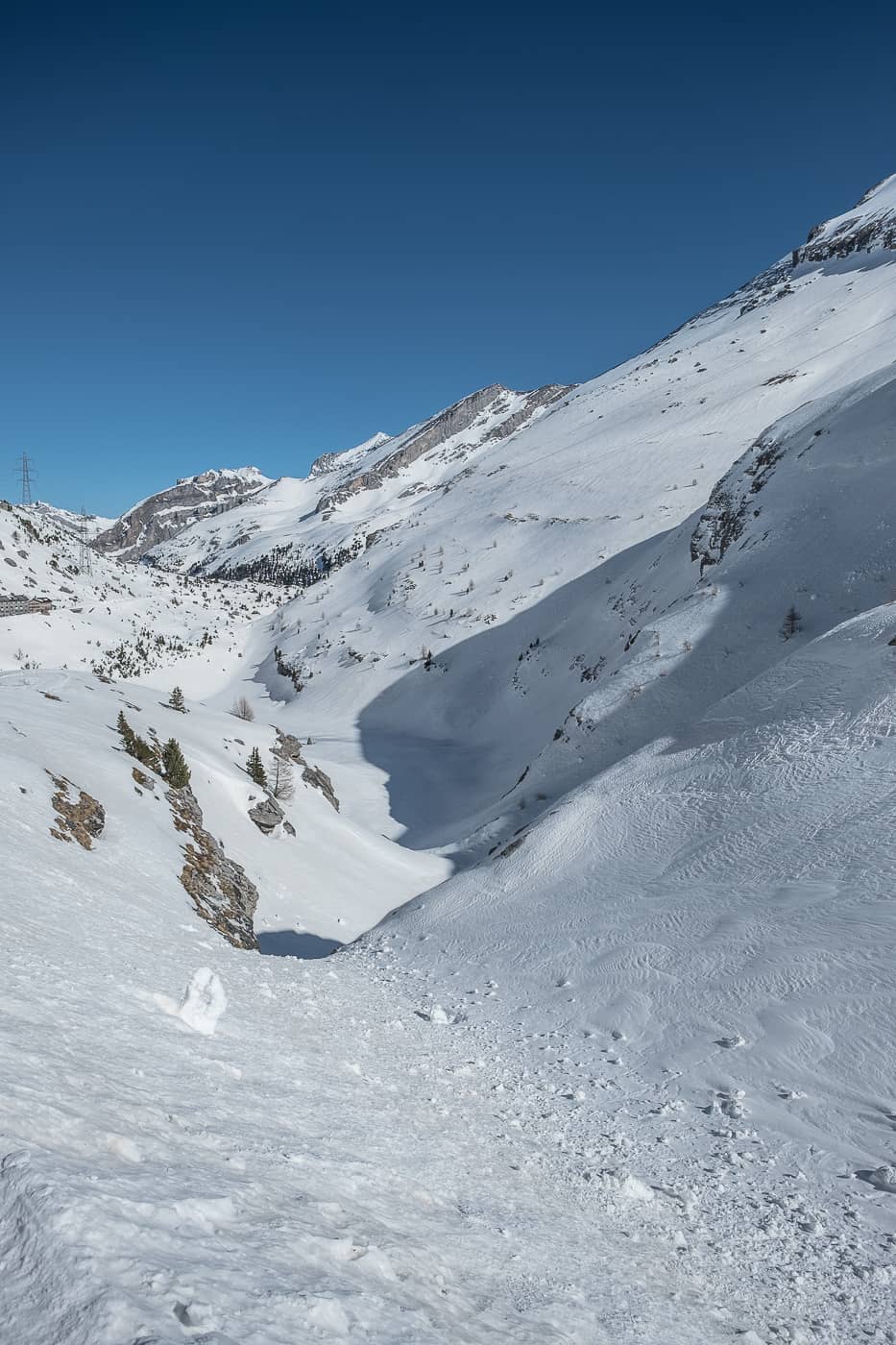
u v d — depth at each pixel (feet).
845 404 251.19
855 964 58.95
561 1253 26.00
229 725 207.62
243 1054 36.37
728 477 287.69
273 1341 13.25
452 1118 38.83
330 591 643.04
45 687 173.47
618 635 338.34
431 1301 18.54
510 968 83.61
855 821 82.28
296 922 130.72
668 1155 41.68
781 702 118.93
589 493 574.15
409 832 264.11
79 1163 17.42
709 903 81.10
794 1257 31.40
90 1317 11.98
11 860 66.33
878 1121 43.86
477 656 422.82
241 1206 18.94
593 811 121.80
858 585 183.01
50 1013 30.14
